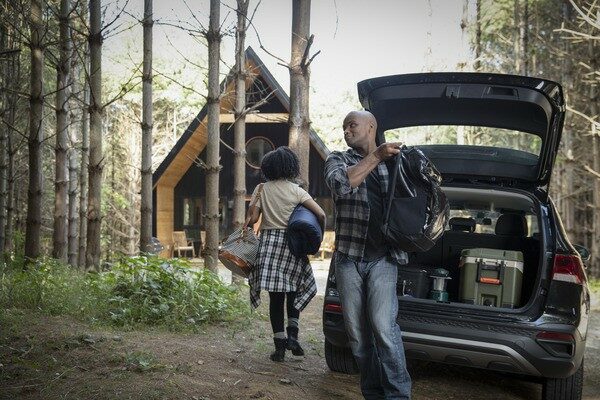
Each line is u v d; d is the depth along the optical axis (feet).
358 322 10.71
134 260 18.90
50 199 61.57
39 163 21.59
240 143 25.02
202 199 67.97
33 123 21.35
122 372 11.33
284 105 53.16
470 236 16.56
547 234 13.01
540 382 13.55
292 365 14.14
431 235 10.10
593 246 47.57
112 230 78.28
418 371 15.66
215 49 22.76
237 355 14.17
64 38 25.30
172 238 67.05
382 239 10.49
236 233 14.24
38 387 10.37
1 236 32.65
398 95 14.24
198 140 62.54
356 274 10.61
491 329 12.00
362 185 10.42
